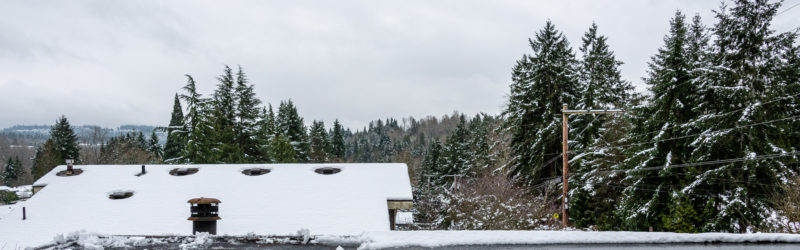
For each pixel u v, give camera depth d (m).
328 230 14.10
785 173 16.98
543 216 23.69
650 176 18.92
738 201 16.44
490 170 36.53
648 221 18.78
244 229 13.95
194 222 11.96
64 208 15.14
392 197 16.23
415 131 165.88
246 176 18.00
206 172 18.23
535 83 27.25
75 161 51.62
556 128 26.20
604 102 31.20
